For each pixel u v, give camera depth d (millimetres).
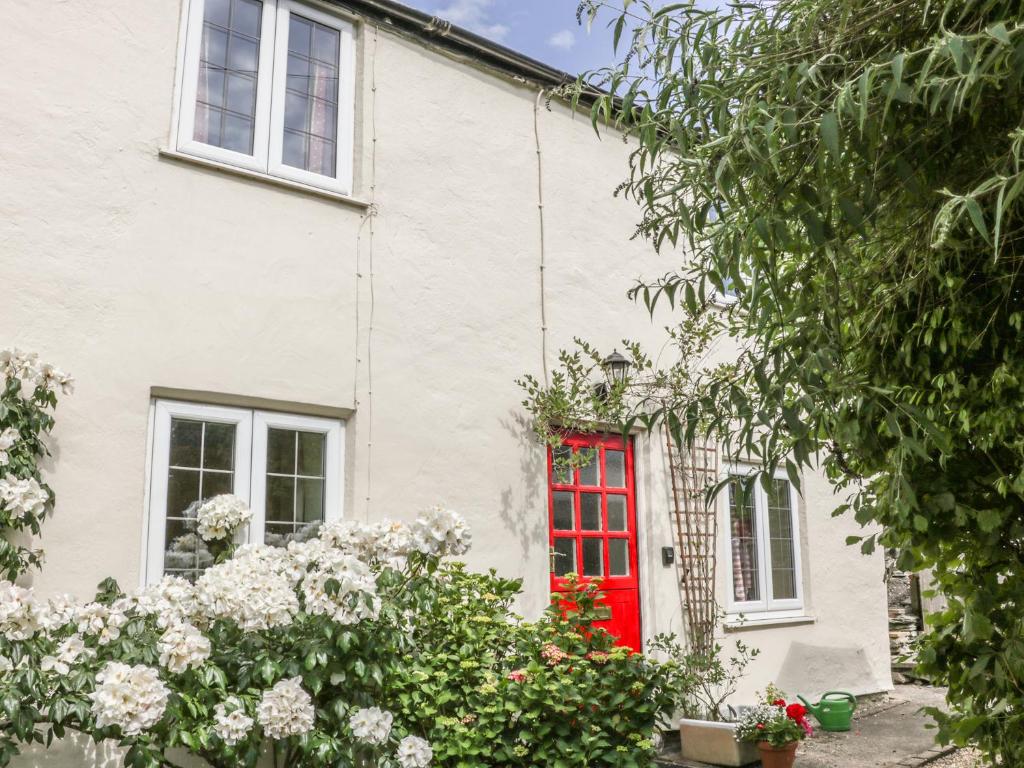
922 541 3000
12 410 4305
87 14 5109
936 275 2840
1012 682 2760
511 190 7016
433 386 6211
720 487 2986
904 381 3059
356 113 6258
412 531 4543
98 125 5047
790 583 8805
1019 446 2691
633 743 5102
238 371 5324
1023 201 2725
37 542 4496
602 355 7395
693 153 3053
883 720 7953
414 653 4961
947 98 2518
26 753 4125
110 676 3590
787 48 2963
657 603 7348
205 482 5203
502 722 4852
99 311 4875
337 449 5758
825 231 2871
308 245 5758
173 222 5223
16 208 4699
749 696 7914
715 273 3021
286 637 4316
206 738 3865
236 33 5781
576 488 7094
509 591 5734
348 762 4207
